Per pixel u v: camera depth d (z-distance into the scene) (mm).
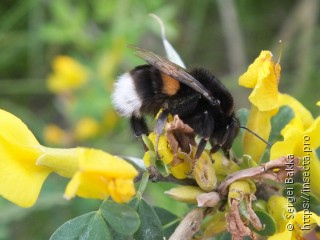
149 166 101
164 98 111
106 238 98
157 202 162
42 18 239
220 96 109
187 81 105
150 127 116
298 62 237
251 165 106
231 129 108
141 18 226
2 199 192
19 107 250
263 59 104
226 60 271
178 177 103
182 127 100
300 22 238
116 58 224
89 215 99
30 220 215
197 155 102
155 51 251
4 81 243
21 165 100
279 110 117
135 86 113
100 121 219
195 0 256
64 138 220
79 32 234
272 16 261
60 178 198
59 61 224
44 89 244
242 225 98
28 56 249
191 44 265
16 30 247
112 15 230
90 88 223
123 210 98
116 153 210
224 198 103
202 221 104
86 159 90
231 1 243
